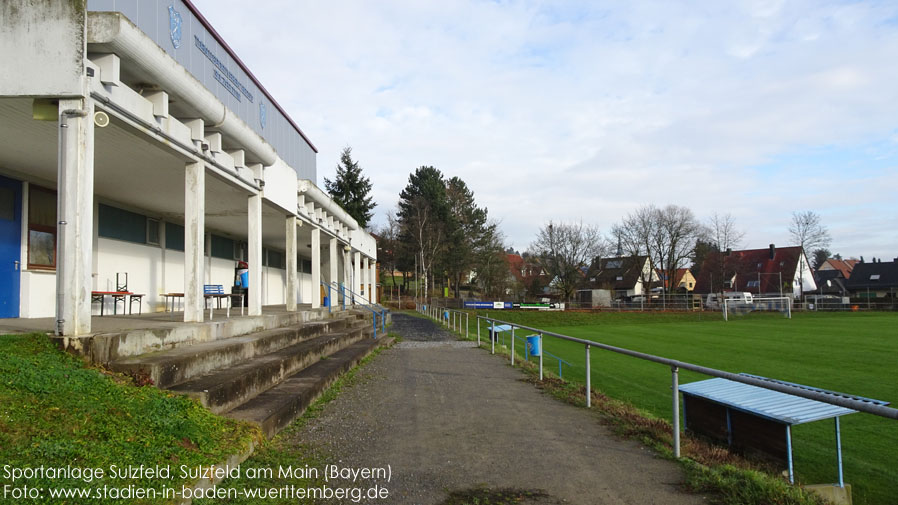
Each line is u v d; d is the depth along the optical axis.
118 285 12.69
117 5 9.49
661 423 7.47
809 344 25.66
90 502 3.33
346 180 67.38
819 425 9.98
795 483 5.53
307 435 6.70
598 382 14.51
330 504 4.52
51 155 8.73
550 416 7.93
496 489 4.91
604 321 49.72
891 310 53.91
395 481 5.10
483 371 12.84
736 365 18.39
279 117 19.58
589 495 4.76
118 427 4.36
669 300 59.66
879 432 9.50
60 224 6.08
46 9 6.17
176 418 4.98
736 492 4.72
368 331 20.14
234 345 8.22
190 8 12.27
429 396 9.48
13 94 6.11
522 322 48.25
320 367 10.62
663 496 4.73
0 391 4.23
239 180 11.18
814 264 97.88
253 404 6.94
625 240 69.25
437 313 41.56
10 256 9.62
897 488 6.82
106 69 6.54
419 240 66.94
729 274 73.94
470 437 6.71
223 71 14.24
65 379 4.88
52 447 3.67
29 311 9.95
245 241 21.25
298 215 16.05
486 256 74.44
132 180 10.73
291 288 15.28
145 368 5.95
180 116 8.90
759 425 6.05
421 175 72.69
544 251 65.88
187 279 8.98
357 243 28.17
